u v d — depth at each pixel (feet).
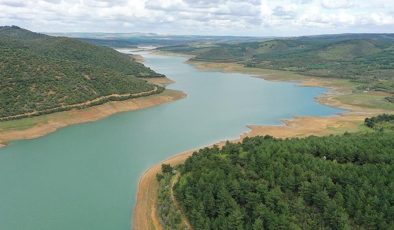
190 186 304.71
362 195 263.08
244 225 259.39
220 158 338.34
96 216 308.40
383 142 351.25
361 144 341.41
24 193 344.69
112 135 510.17
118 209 319.06
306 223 257.96
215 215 277.85
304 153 328.08
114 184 362.53
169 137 501.15
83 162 415.64
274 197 273.33
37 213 311.88
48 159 424.46
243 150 365.20
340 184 285.43
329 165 304.91
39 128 525.34
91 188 355.15
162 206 305.12
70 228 291.79
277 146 346.13
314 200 272.10
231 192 287.48
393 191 263.49
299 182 286.25
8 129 508.53
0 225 294.66
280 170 299.17
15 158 427.74
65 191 348.79
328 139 376.27
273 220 252.21
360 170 293.84
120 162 414.82
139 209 318.45
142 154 437.99
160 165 402.93
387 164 301.84
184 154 435.94
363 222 249.75
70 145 469.98
